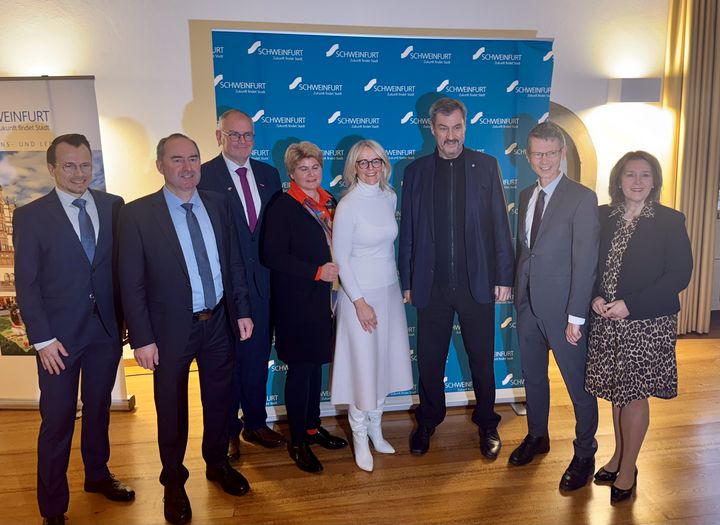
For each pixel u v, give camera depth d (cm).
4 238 339
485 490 264
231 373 252
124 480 278
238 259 254
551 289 252
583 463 265
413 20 420
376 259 266
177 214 229
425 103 324
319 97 315
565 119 452
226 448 265
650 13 447
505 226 278
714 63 452
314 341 266
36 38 394
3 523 246
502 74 325
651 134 466
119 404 355
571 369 256
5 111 325
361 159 254
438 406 297
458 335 353
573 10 438
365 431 283
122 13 398
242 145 278
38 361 229
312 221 263
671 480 270
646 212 227
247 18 406
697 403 351
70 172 227
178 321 228
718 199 514
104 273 237
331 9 412
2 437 324
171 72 409
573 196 245
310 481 274
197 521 245
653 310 224
